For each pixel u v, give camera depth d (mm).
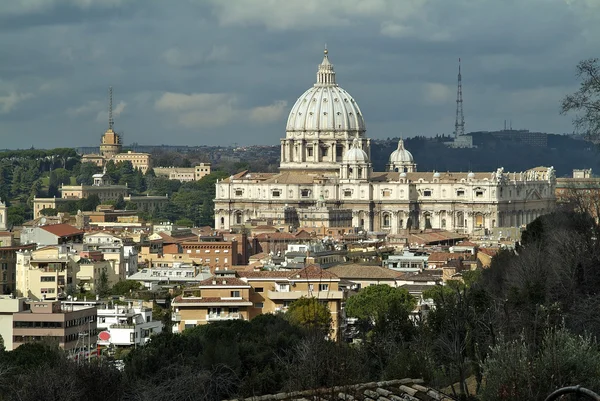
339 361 155750
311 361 156250
